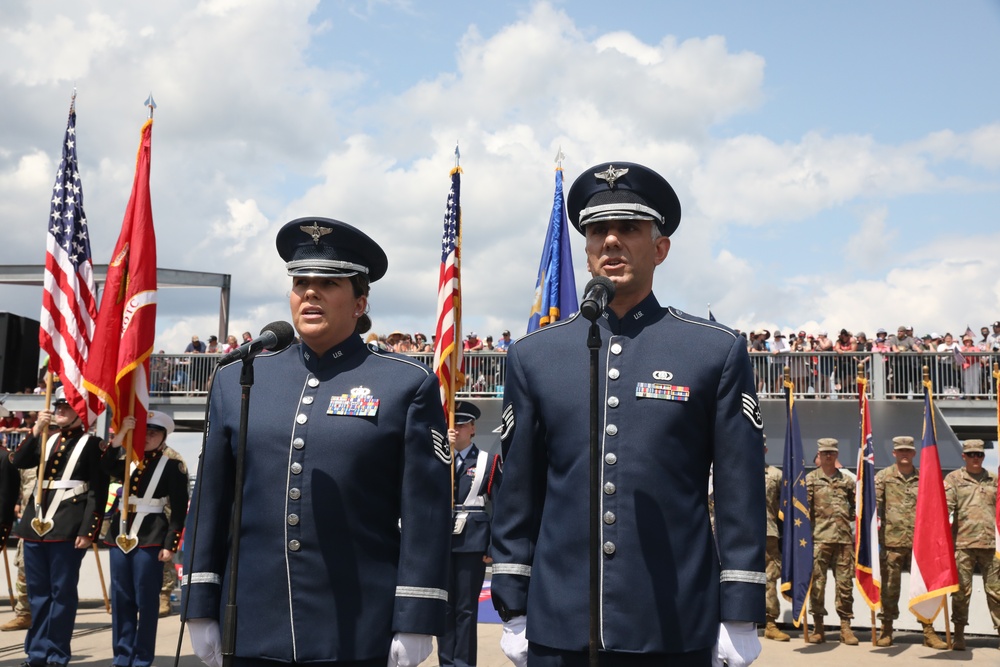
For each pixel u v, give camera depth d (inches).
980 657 418.0
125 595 354.3
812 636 457.1
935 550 432.8
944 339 1010.7
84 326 399.9
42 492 357.4
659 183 150.8
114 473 356.5
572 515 143.3
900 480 460.8
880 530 459.8
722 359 145.5
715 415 144.3
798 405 992.2
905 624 492.7
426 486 159.2
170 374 1105.4
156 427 370.9
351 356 167.9
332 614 153.2
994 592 445.4
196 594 157.4
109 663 373.7
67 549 353.1
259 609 154.1
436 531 158.4
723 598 138.5
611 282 138.9
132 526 355.9
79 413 373.1
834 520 456.1
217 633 159.0
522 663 148.0
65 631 351.9
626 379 146.3
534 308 427.2
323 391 163.5
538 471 151.8
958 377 971.3
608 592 137.7
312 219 164.9
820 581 456.8
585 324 154.2
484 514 364.5
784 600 499.5
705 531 142.3
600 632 136.8
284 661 152.3
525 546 149.2
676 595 137.9
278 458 158.9
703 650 138.7
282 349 165.9
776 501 468.8
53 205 407.8
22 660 374.6
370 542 157.5
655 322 151.3
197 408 1101.7
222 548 162.1
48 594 354.9
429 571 155.9
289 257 168.2
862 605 495.8
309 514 155.6
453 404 399.2
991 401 962.1
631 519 139.9
